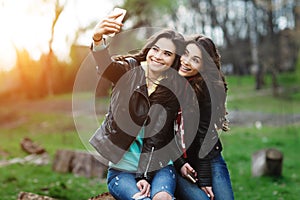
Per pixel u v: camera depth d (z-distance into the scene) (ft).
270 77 103.65
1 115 66.59
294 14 93.56
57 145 42.14
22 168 29.40
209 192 11.52
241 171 29.50
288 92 79.25
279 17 100.27
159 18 67.82
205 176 11.56
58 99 80.59
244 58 102.78
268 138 45.83
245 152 37.19
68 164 27.63
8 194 22.03
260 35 103.65
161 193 10.21
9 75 88.94
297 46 105.91
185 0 82.84
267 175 27.53
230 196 11.51
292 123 53.11
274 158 27.35
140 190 10.48
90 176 26.35
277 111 66.39
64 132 49.32
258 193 23.53
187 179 11.45
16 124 60.75
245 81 103.71
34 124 59.41
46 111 69.97
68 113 67.72
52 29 47.39
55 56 69.51
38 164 30.89
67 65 78.13
